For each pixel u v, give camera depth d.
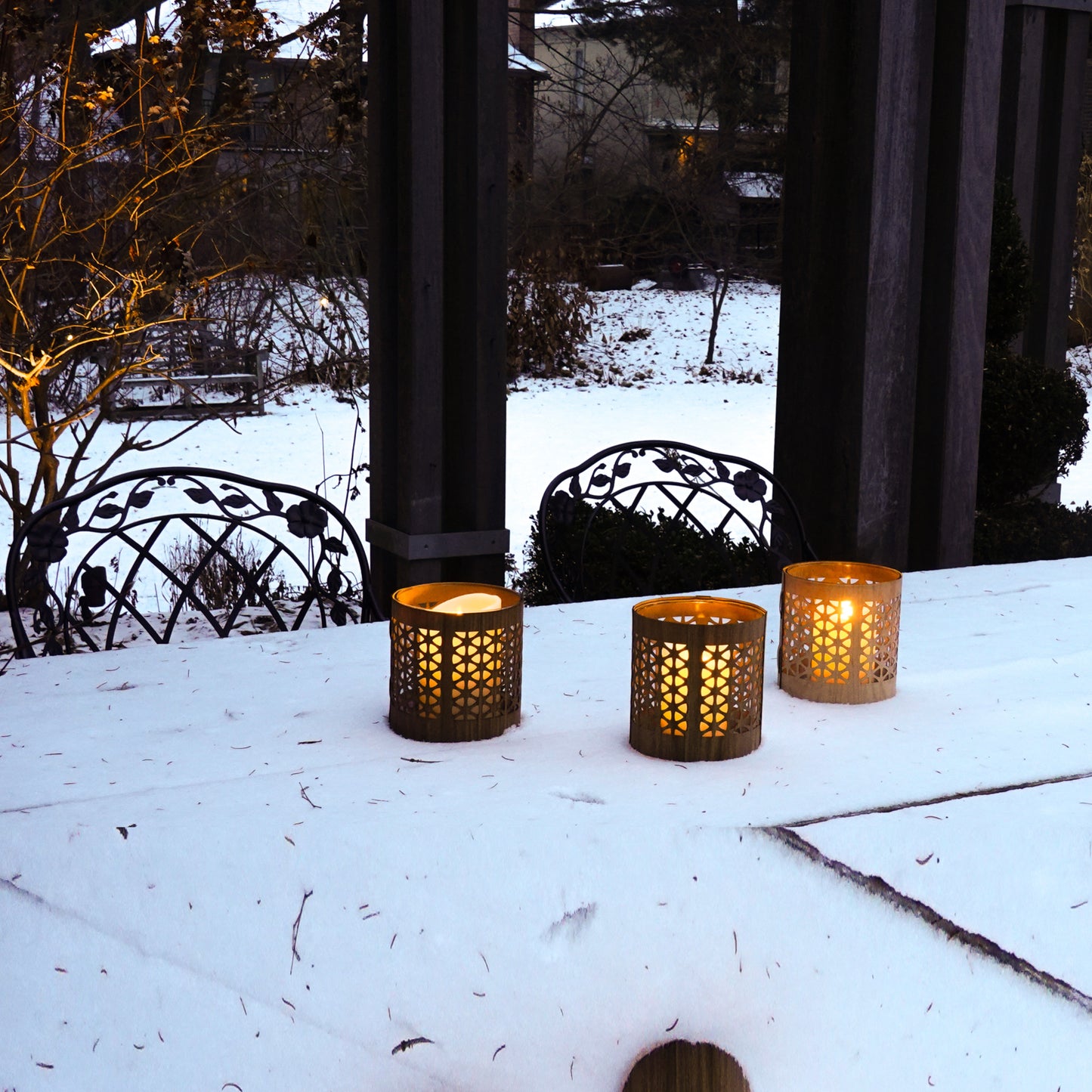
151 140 5.13
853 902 0.99
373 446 3.04
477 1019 0.97
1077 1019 1.03
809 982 0.99
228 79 5.51
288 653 1.47
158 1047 0.95
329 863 0.95
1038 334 4.78
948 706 1.29
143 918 0.95
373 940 0.96
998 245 4.27
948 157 2.71
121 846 0.95
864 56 2.61
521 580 4.20
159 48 5.05
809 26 2.74
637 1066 0.98
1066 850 1.01
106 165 5.62
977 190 2.73
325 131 6.06
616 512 3.55
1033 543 4.04
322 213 6.55
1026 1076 1.03
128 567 6.06
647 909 0.97
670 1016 0.98
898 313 2.71
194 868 0.95
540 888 0.96
